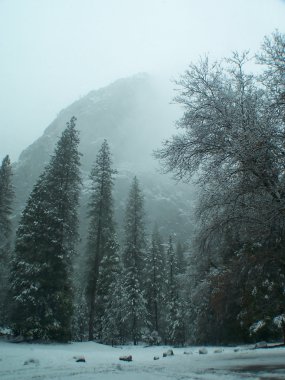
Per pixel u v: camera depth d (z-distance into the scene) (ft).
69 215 93.76
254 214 32.42
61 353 51.37
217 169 33.78
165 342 141.28
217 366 30.86
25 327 79.05
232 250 43.68
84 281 113.09
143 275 145.69
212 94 36.60
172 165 36.24
